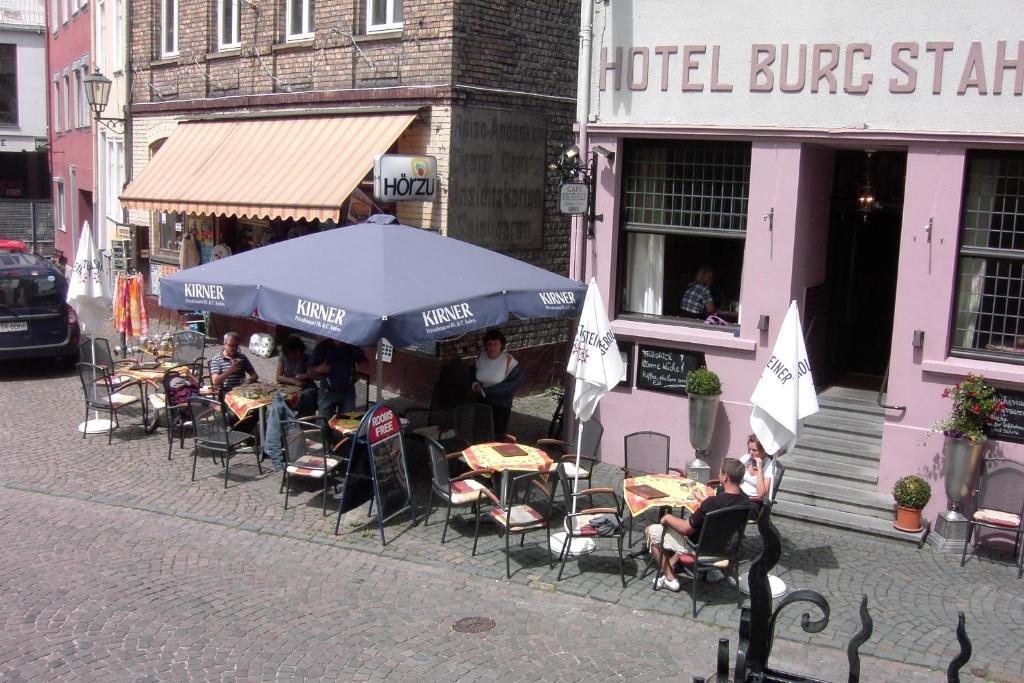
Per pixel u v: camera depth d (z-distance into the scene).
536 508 10.32
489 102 13.98
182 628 7.46
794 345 8.34
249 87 17.03
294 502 10.34
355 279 9.48
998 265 9.57
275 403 10.44
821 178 11.11
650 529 8.62
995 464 9.15
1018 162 9.39
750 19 10.45
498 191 14.31
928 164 9.63
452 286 9.68
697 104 10.87
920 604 8.13
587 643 7.34
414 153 13.95
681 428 11.23
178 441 12.62
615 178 11.50
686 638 7.47
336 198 13.00
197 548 9.09
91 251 14.95
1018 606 8.12
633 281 11.80
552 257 15.48
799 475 10.42
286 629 7.48
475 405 10.77
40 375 16.72
